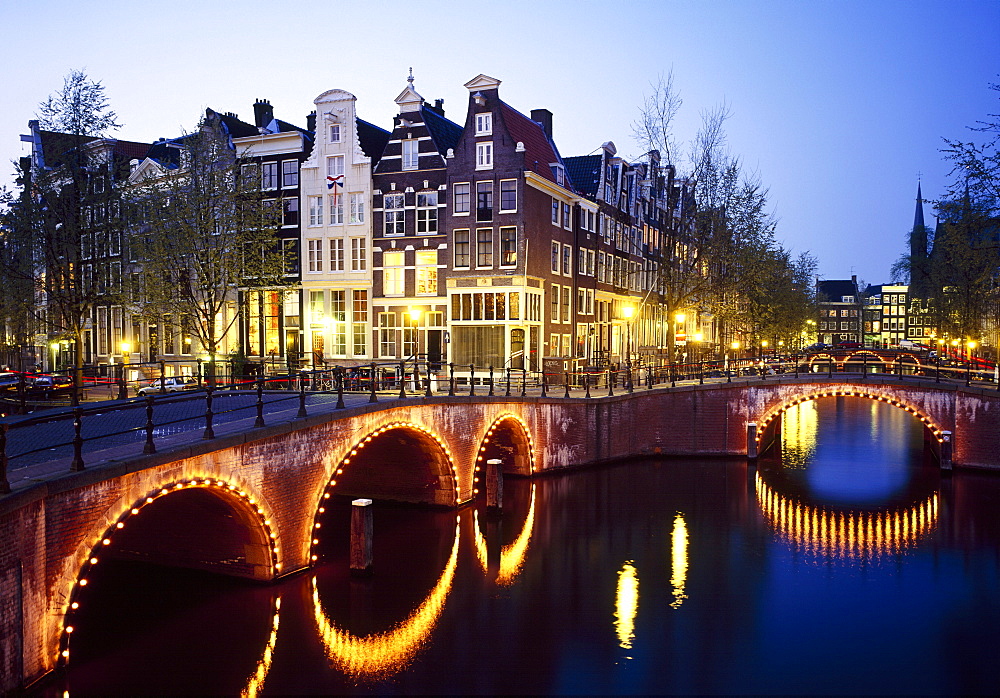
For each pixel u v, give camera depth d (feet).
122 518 39.17
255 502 49.57
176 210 94.48
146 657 43.60
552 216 118.73
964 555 66.95
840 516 79.30
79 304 90.58
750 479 95.14
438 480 77.71
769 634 50.34
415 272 114.62
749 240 134.62
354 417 60.08
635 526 74.84
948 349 141.38
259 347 121.70
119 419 58.75
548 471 93.81
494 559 64.13
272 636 47.24
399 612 52.06
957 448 100.07
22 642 33.76
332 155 117.70
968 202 103.71
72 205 89.51
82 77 90.02
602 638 49.19
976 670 45.65
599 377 114.21
